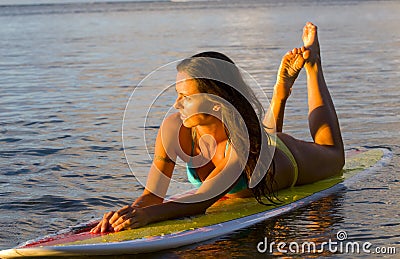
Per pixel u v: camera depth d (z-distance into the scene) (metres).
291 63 6.90
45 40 30.22
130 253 5.12
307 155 6.76
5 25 44.12
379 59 19.69
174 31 35.09
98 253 5.06
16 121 10.91
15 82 16.23
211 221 5.70
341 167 7.26
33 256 5.05
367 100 12.34
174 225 5.58
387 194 6.46
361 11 58.72
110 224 5.50
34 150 8.71
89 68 18.84
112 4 118.81
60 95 13.88
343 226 5.61
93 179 7.30
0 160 8.19
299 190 6.60
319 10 63.66
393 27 34.69
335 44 25.12
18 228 5.80
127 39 29.77
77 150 8.68
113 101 12.89
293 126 9.95
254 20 46.12
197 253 5.12
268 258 4.97
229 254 5.07
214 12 66.06
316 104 7.27
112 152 8.53
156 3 126.06
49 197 6.66
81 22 47.38
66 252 5.02
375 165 7.53
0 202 6.50
